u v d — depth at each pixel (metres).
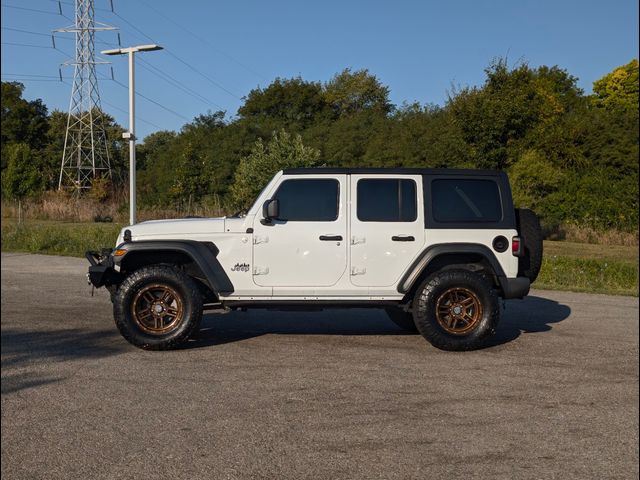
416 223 8.09
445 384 6.48
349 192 8.09
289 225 7.99
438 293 7.89
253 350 7.86
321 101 74.88
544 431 5.23
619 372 7.04
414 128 49.22
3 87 65.56
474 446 4.90
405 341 8.54
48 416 5.39
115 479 4.25
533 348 8.21
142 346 7.71
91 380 6.43
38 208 34.94
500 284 8.12
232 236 7.97
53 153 65.94
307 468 4.46
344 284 8.02
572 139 33.94
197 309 7.79
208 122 64.44
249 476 4.32
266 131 57.94
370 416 5.51
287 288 7.98
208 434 5.05
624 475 4.43
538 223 8.40
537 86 37.75
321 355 7.64
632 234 30.23
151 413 5.50
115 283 8.27
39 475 4.30
